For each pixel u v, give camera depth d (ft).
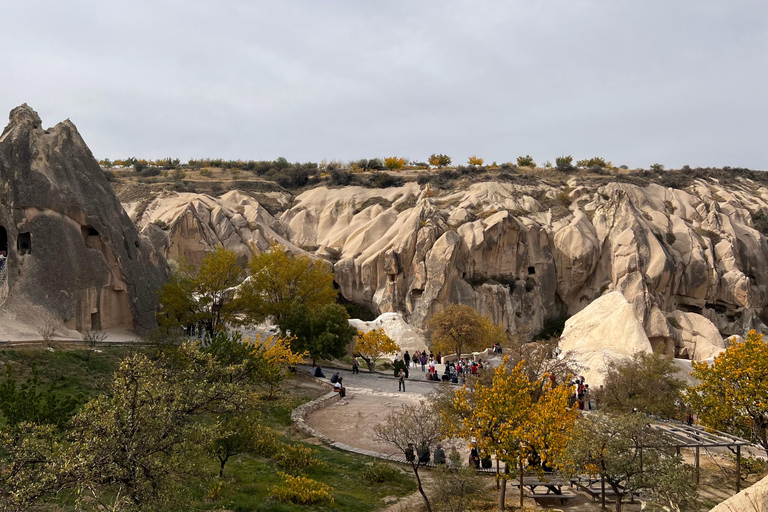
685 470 51.85
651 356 94.94
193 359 56.34
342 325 135.13
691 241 276.82
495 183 318.04
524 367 73.97
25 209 113.60
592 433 53.11
